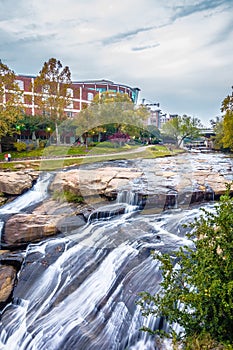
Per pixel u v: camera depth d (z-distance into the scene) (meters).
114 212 6.61
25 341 3.98
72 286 4.89
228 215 2.32
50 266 5.55
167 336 2.57
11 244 6.61
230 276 2.10
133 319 3.79
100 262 5.23
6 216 7.60
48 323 4.17
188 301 2.17
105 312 4.11
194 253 2.54
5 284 5.20
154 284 4.25
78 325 4.00
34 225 6.72
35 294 4.99
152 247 5.16
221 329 2.09
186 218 6.43
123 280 4.56
